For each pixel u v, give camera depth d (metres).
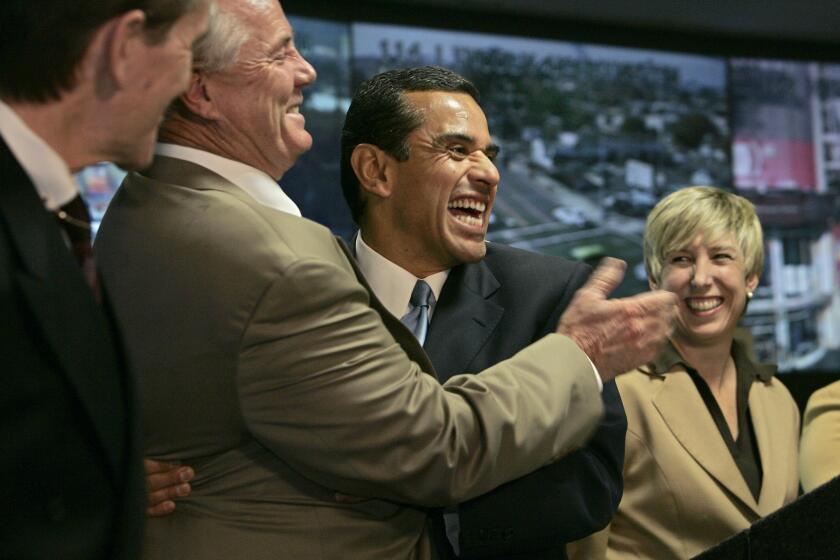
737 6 5.13
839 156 5.53
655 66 5.26
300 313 1.18
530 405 1.26
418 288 1.61
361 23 4.67
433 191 1.58
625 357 1.39
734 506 2.01
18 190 0.92
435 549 1.39
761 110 5.45
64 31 0.96
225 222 1.22
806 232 5.44
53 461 0.91
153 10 1.00
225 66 1.31
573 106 5.08
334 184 4.54
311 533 1.24
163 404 1.22
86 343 0.94
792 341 5.34
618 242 5.10
